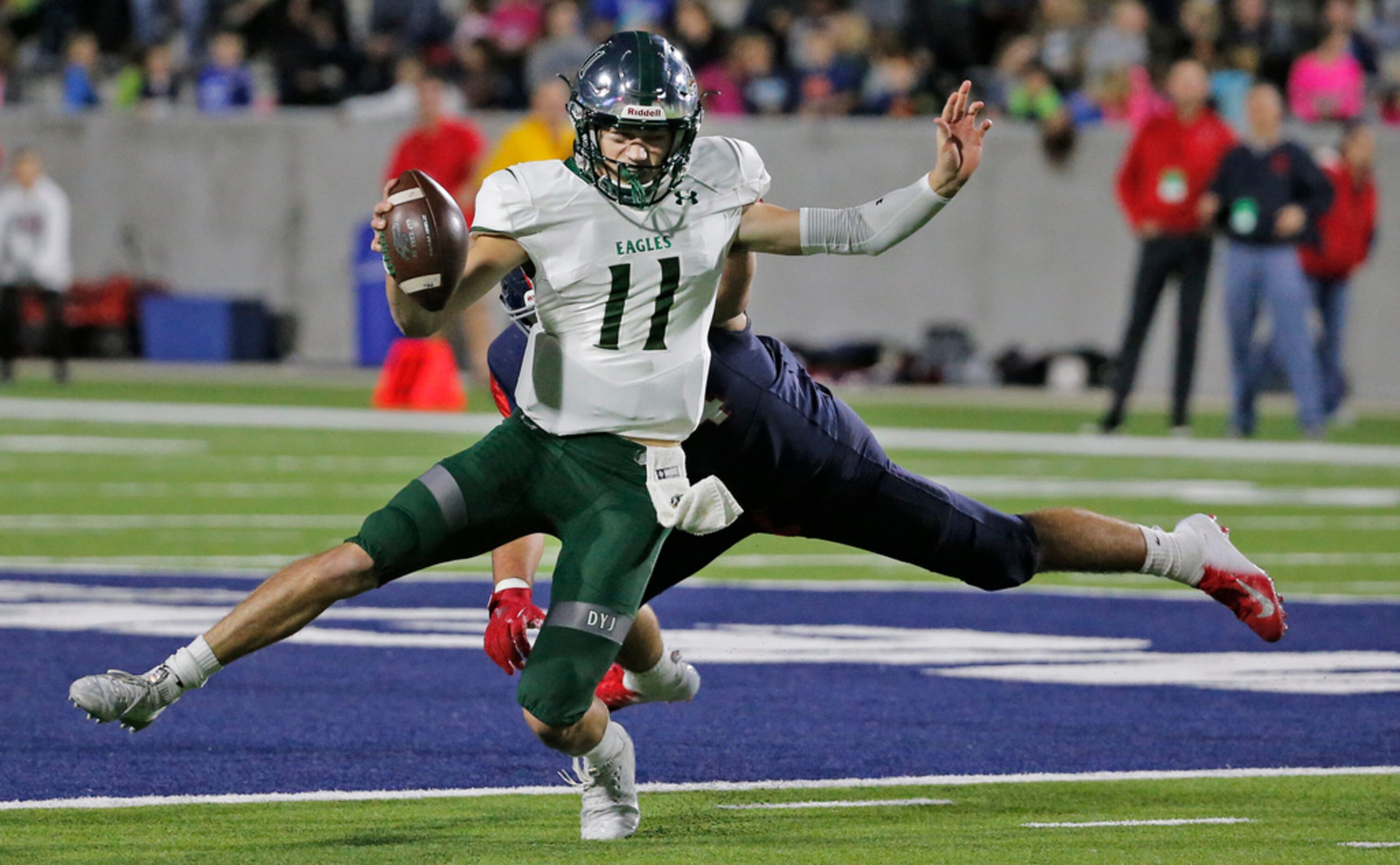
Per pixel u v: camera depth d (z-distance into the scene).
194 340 76.81
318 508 40.22
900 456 50.09
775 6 77.06
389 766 19.78
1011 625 28.89
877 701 23.23
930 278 73.25
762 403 18.64
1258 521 39.94
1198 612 30.20
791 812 18.05
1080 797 18.67
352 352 77.62
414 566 16.45
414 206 15.84
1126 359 56.06
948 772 19.73
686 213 16.69
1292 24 74.75
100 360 77.69
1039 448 52.69
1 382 69.81
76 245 79.38
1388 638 27.80
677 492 16.66
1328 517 40.78
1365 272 70.50
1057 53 74.44
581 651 16.31
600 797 17.08
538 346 16.94
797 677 24.70
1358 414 65.75
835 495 19.12
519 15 79.38
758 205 17.11
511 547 18.17
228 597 29.50
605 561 16.50
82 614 27.92
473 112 74.06
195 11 85.12
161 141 78.62
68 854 16.17
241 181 78.06
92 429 55.50
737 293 18.34
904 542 19.48
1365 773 19.70
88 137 79.12
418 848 16.52
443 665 25.28
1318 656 26.38
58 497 41.72
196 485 43.91
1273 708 22.95
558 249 16.53
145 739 20.81
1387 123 72.62
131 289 77.94
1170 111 54.66
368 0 87.81
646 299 16.59
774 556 36.81
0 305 69.50
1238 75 67.19
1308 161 54.69
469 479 16.55
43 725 21.27
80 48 82.56
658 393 16.69
